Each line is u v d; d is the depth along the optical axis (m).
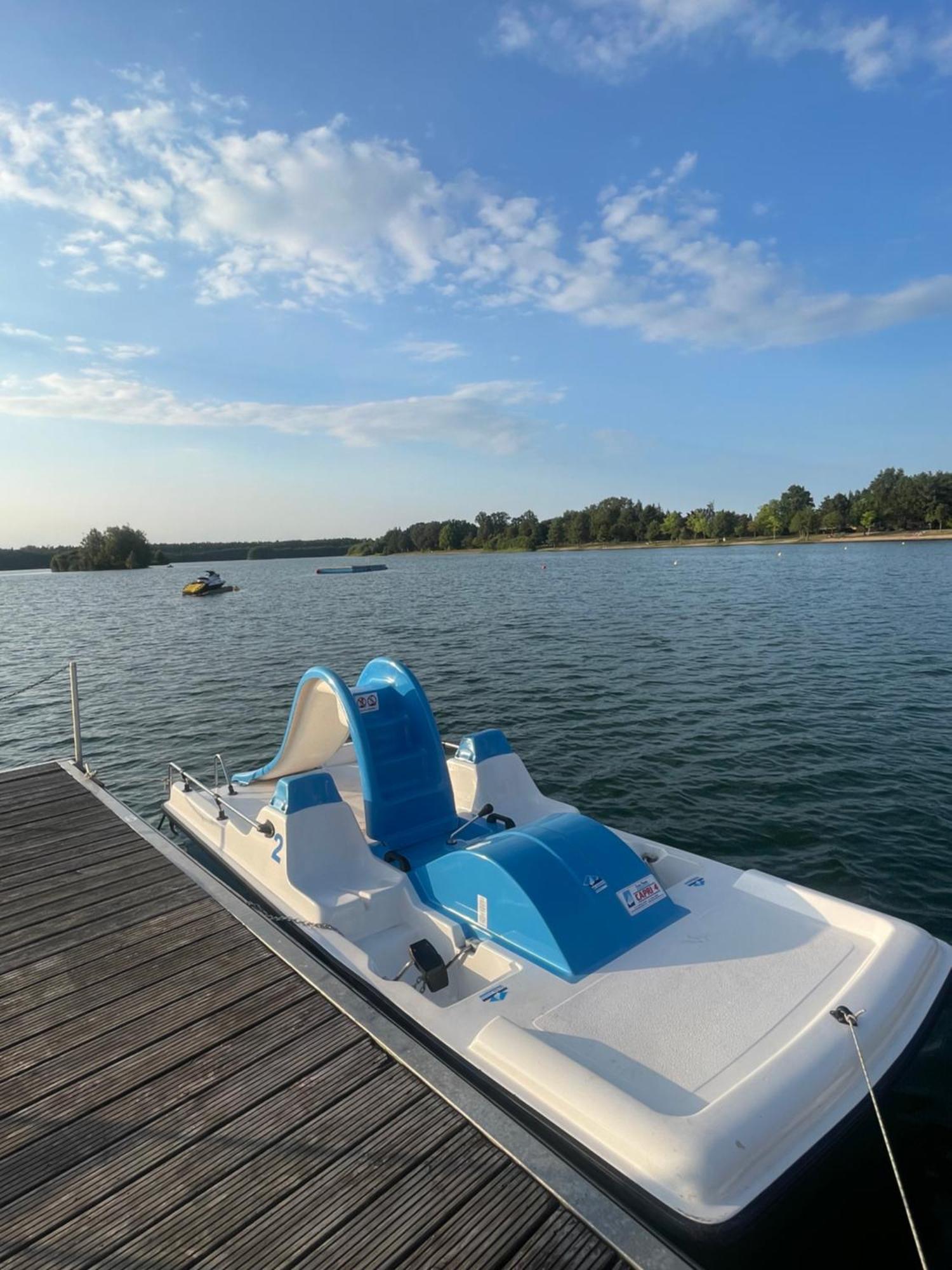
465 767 6.52
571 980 3.90
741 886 4.77
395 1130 2.96
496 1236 2.50
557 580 58.62
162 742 14.58
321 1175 2.75
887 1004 3.61
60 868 5.56
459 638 26.67
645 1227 2.50
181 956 4.32
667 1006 3.66
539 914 4.12
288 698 17.80
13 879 5.38
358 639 27.91
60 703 18.44
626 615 31.64
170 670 22.66
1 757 14.03
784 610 31.00
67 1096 3.19
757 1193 2.69
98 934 4.59
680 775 10.92
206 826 6.54
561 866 4.38
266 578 93.50
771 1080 3.09
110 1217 2.60
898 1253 3.43
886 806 9.60
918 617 27.36
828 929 4.25
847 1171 3.25
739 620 28.34
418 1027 3.69
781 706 14.68
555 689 16.94
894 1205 3.65
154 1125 3.02
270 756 13.44
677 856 5.27
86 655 26.30
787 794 10.08
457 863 4.71
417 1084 3.22
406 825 5.78
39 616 43.69
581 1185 2.66
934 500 118.31
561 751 12.26
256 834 5.51
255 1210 2.61
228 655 25.19
